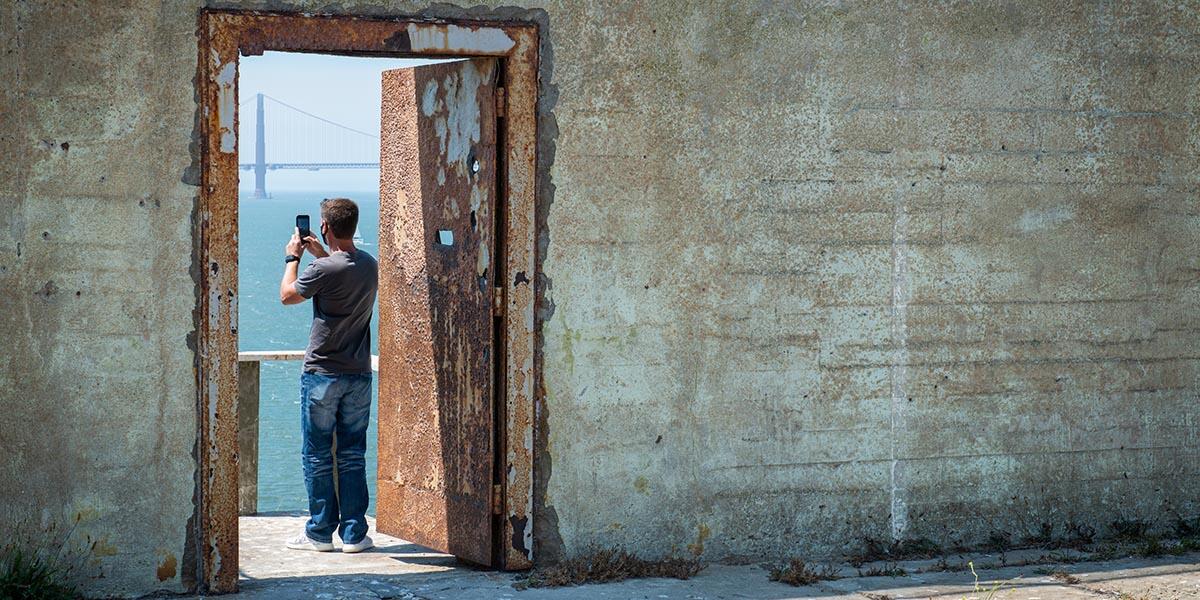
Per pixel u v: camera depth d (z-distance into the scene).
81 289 5.27
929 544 6.46
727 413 6.20
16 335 5.21
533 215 5.84
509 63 5.76
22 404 5.23
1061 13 6.56
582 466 6.00
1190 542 6.56
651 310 6.06
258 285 53.47
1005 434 6.58
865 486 6.39
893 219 6.37
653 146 6.02
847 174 6.30
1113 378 6.73
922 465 6.47
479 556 6.00
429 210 6.30
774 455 6.27
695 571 6.00
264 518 7.55
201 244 5.36
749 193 6.17
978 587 5.79
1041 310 6.61
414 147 6.41
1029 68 6.52
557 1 5.83
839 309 6.32
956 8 6.40
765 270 6.21
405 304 6.52
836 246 6.30
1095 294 6.69
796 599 5.57
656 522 6.12
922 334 6.44
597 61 5.90
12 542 5.25
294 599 5.46
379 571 6.08
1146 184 6.74
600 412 6.01
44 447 5.27
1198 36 6.79
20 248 5.20
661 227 6.05
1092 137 6.64
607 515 6.05
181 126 5.32
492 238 5.82
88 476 5.32
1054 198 6.60
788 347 6.26
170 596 5.43
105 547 5.35
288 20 5.42
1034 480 6.63
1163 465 6.83
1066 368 6.66
